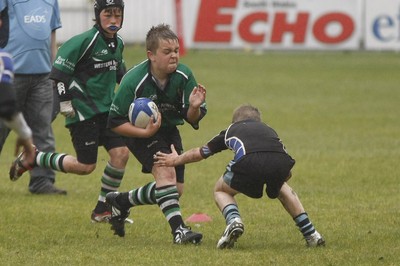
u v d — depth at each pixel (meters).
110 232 32.56
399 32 110.31
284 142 56.69
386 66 102.19
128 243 30.38
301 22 109.75
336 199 39.28
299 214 29.45
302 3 109.56
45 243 30.39
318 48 110.19
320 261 27.45
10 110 21.23
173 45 29.20
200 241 29.72
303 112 70.56
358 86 86.69
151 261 27.48
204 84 87.00
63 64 33.50
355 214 35.69
